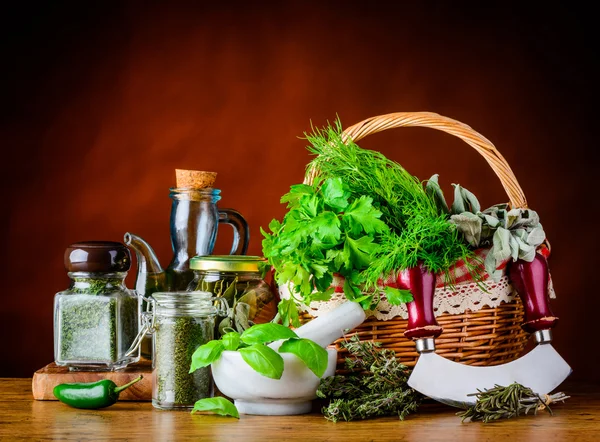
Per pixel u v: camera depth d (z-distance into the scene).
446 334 1.18
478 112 3.21
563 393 1.23
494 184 3.16
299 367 1.11
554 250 3.18
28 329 3.03
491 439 1.00
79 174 3.09
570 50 3.21
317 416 1.15
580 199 3.18
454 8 3.22
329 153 1.23
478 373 1.16
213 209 1.43
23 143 3.07
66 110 3.10
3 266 3.03
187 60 3.16
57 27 3.11
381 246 1.14
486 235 1.17
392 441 0.99
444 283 1.16
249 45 3.18
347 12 3.20
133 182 3.11
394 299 1.13
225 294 1.27
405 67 3.20
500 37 3.22
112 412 1.17
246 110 3.16
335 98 3.18
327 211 1.15
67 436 1.02
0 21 3.07
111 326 1.25
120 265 1.27
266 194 3.14
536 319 1.18
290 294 1.21
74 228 3.07
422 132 3.17
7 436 1.02
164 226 3.10
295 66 3.18
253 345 1.10
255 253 3.13
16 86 3.08
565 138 3.20
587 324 3.15
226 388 1.14
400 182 1.19
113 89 3.12
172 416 1.14
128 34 3.14
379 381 1.13
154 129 3.13
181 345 1.18
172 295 1.18
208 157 3.14
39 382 1.25
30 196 3.06
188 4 3.17
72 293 1.26
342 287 1.18
